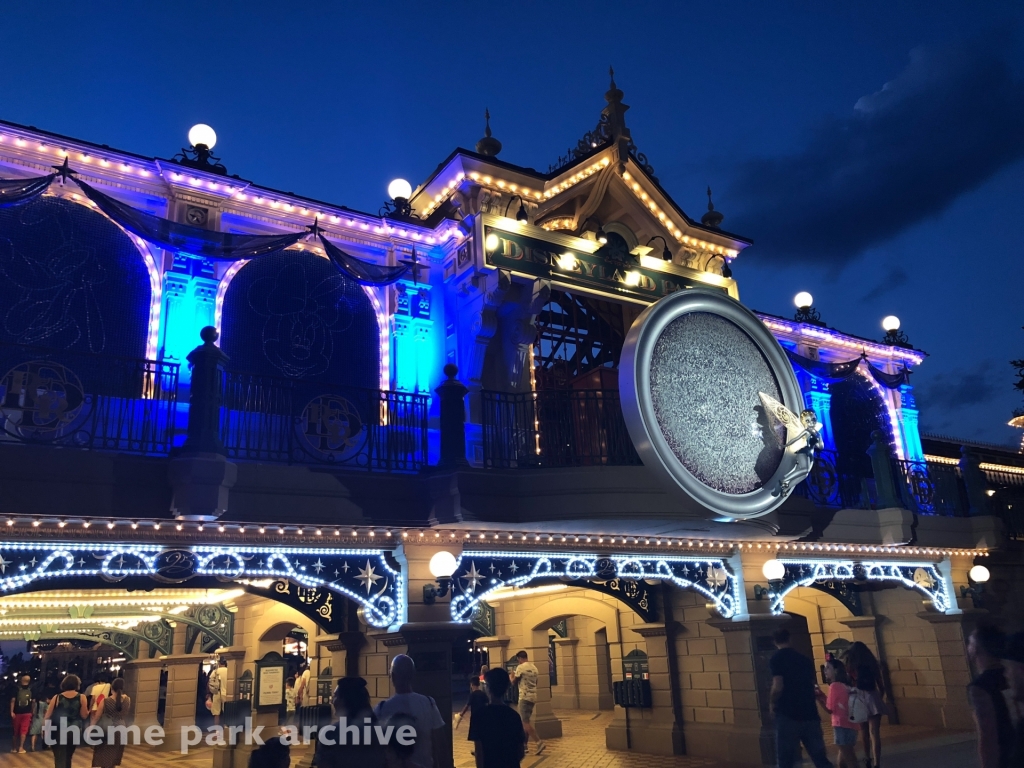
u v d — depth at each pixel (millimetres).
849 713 9219
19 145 8781
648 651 13398
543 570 10672
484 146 11602
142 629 16109
